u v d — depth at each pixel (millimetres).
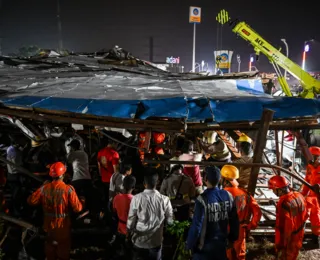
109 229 6070
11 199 6934
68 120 4883
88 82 6973
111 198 5543
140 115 4715
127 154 7922
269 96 5219
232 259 4871
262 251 5762
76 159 6301
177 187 5551
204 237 3900
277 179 4781
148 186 4352
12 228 5926
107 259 5488
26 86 6219
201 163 4883
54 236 4793
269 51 13961
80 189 6359
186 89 6176
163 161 4906
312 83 13570
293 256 4852
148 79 8016
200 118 4773
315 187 5004
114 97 5086
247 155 5668
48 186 4758
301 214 4758
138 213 4293
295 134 5824
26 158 7410
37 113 4926
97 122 4891
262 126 4598
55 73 8750
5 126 8086
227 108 4773
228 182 4746
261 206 7027
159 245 4414
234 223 4023
